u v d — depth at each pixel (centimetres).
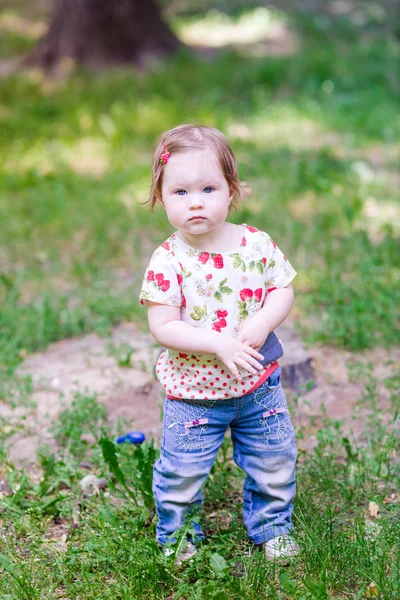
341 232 709
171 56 1490
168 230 733
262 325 288
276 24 1827
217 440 302
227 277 290
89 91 1283
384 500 348
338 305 546
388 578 288
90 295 595
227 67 1411
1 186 880
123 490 362
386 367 481
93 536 319
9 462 389
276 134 1072
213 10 1983
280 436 304
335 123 1118
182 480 301
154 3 1502
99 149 1027
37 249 706
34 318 546
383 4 2133
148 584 290
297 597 281
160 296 288
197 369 292
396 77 1399
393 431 383
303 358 470
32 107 1209
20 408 448
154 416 436
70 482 373
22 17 1972
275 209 766
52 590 294
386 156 966
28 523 338
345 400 446
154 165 294
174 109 1171
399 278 593
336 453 390
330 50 1588
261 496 316
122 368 489
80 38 1430
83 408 427
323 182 816
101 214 778
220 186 286
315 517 323
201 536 319
